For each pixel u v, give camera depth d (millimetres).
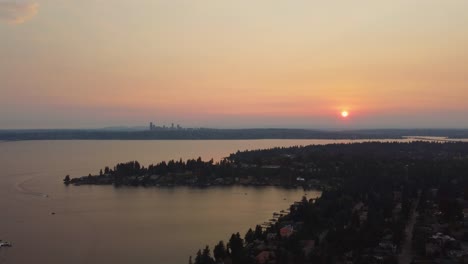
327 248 147750
